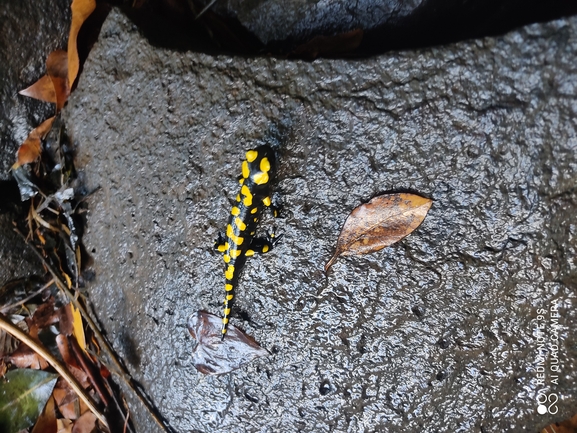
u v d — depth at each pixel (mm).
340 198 343
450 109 312
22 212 449
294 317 372
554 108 294
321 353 371
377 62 320
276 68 341
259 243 363
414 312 349
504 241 325
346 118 331
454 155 318
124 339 428
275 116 344
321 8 375
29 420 441
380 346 359
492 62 299
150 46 370
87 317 433
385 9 361
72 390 463
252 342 383
